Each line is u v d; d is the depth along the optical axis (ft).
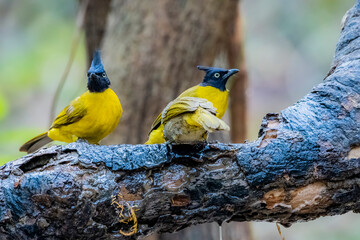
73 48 45.27
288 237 82.02
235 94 53.52
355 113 24.61
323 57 92.53
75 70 79.20
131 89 46.37
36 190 22.02
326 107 25.16
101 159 22.95
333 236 79.20
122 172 23.12
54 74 81.46
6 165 22.94
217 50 47.91
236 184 23.84
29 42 82.84
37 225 22.29
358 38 29.19
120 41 47.21
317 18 89.76
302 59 96.12
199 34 46.29
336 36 87.86
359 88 25.39
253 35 96.07
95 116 32.22
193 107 22.62
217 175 23.75
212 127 21.33
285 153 23.82
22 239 22.52
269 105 105.09
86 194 22.35
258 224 83.87
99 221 22.80
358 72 26.22
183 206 23.89
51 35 82.48
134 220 23.25
